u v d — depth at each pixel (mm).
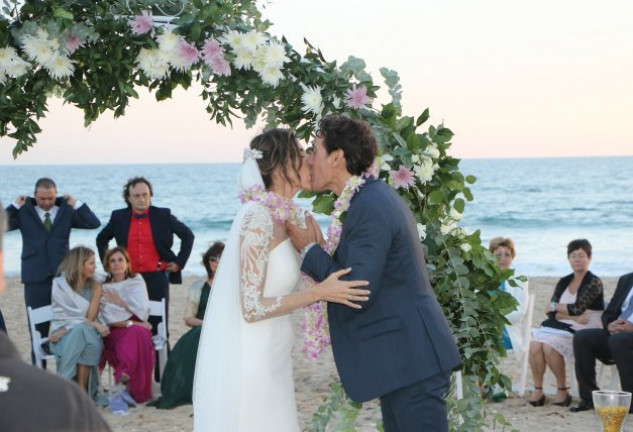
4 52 4473
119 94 4797
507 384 4758
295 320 12320
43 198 8555
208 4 4566
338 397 4730
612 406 3742
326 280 3791
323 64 4801
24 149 4867
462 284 4613
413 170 4652
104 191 65500
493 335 4758
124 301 8117
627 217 39250
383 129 4605
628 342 7270
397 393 3855
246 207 4121
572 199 48125
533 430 6715
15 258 27688
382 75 4793
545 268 26344
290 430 4297
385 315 3842
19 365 1428
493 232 36250
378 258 3756
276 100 4859
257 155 4141
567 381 8844
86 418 1418
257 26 4863
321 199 4656
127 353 7859
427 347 3814
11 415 1355
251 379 4164
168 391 7883
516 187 56625
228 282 4199
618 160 120000
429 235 4688
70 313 7910
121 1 4598
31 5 4523
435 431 3818
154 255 8539
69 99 4785
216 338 4211
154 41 4625
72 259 7941
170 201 53781
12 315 13805
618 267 26375
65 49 4504
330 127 3990
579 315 7863
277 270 4141
